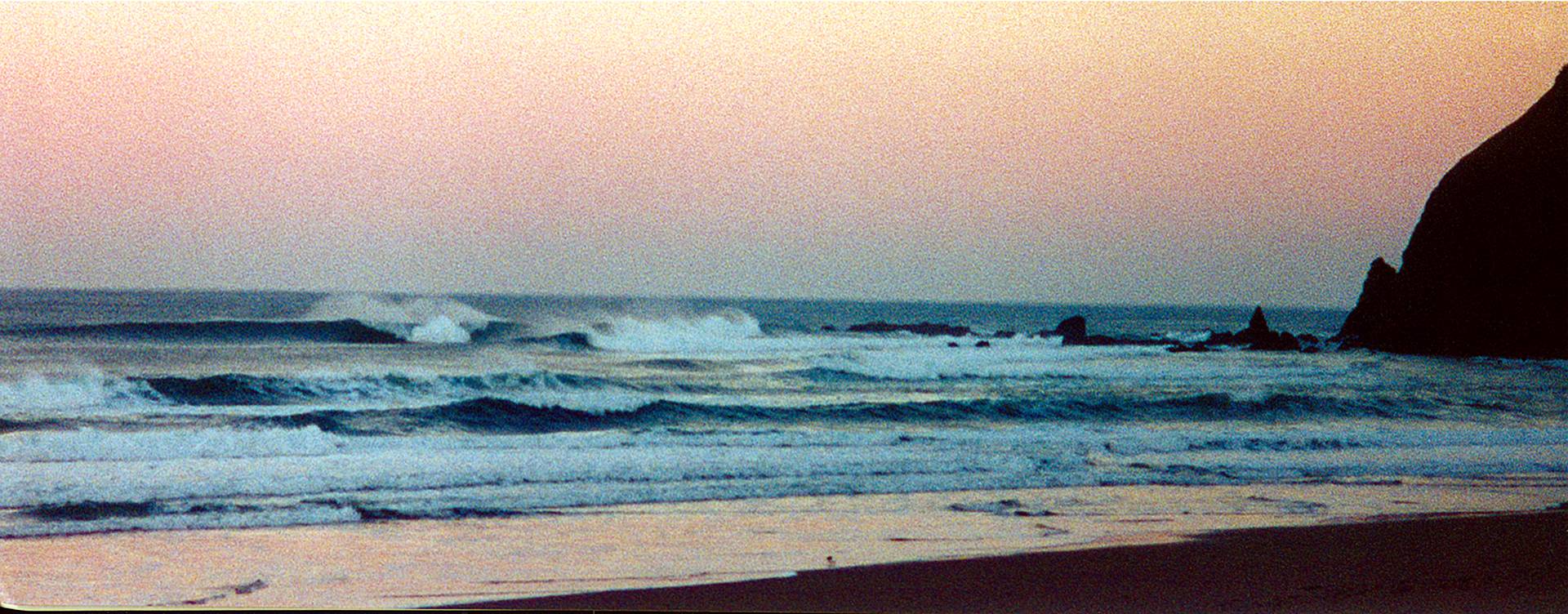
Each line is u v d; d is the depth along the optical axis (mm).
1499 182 41688
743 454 13672
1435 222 43625
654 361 26672
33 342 26625
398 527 9625
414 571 8273
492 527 9703
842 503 10961
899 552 9023
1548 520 10625
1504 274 40375
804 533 9656
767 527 9883
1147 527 10070
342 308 31219
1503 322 39594
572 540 9289
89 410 17109
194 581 7934
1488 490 12398
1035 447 14852
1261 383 26188
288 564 8422
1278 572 8508
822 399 20734
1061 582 8141
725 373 24688
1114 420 19328
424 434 15391
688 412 18047
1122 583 8125
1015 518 10375
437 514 10109
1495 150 42594
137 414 16312
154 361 24062
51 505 10008
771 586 7969
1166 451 14891
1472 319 40500
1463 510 11125
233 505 10219
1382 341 43688
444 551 8852
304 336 29750
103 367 22188
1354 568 8617
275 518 9766
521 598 7609
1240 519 10469
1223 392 22953
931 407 19141
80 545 8820
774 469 12594
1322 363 33250
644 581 8062
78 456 12562
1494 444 16453
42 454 12469
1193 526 10133
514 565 8477
